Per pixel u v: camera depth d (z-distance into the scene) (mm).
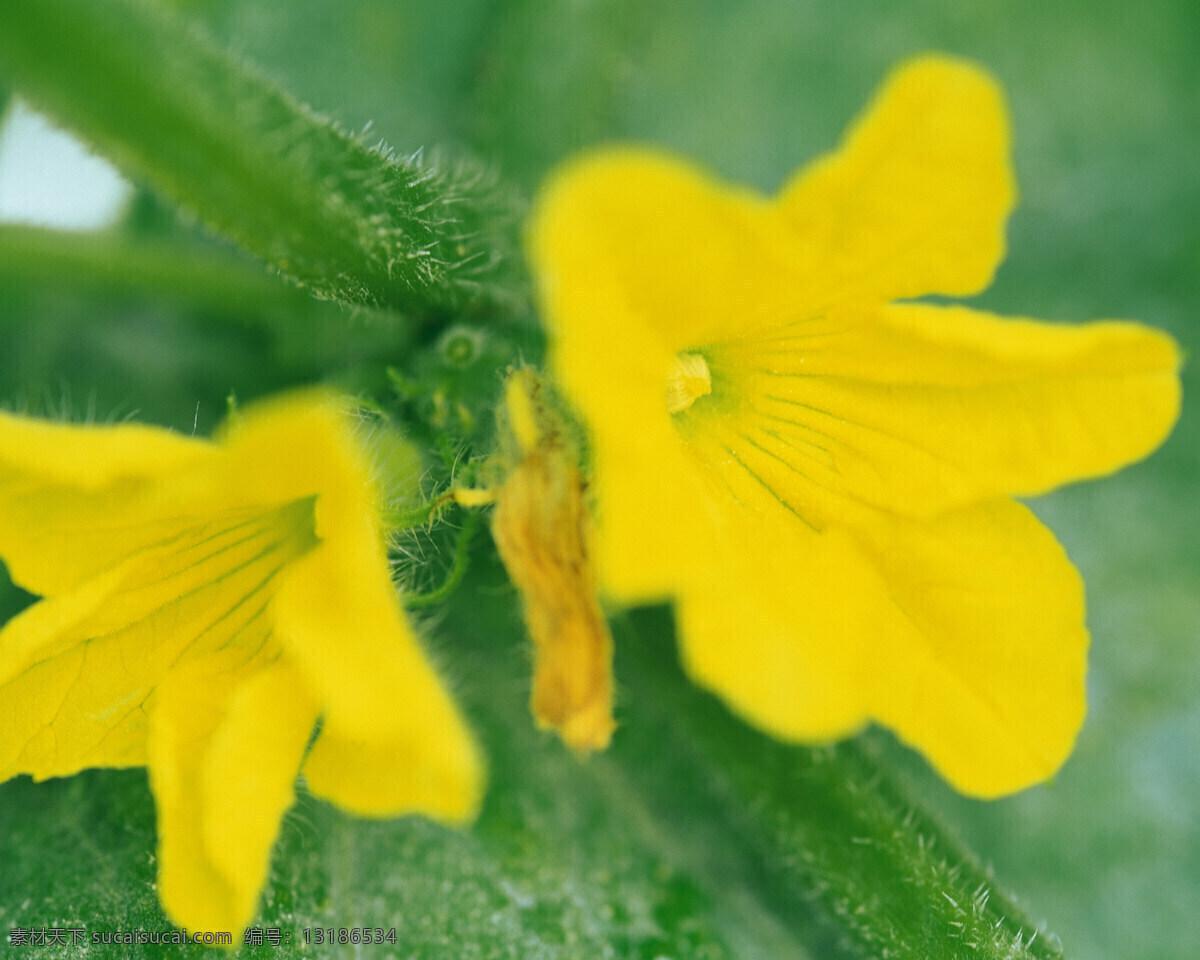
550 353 238
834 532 243
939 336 235
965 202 228
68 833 256
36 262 270
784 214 224
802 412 247
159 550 238
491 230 262
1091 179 295
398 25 292
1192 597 284
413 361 264
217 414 280
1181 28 296
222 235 240
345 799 233
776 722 220
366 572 229
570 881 265
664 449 226
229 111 230
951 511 242
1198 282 292
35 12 222
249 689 234
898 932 257
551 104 290
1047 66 296
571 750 274
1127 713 281
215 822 230
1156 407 235
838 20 298
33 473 230
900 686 239
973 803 279
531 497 235
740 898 271
